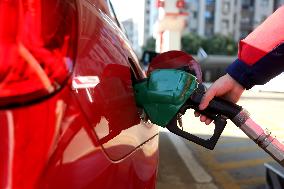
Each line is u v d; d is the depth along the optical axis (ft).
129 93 4.93
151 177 5.42
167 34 45.14
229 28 268.62
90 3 4.83
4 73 3.26
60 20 3.70
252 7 270.26
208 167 15.29
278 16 4.95
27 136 3.40
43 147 3.47
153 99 4.81
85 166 3.92
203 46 216.95
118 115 4.58
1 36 3.27
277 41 4.83
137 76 5.51
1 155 3.34
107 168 4.23
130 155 4.82
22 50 3.32
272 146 4.92
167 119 4.76
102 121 4.21
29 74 3.35
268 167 12.23
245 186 13.42
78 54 3.94
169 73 4.83
